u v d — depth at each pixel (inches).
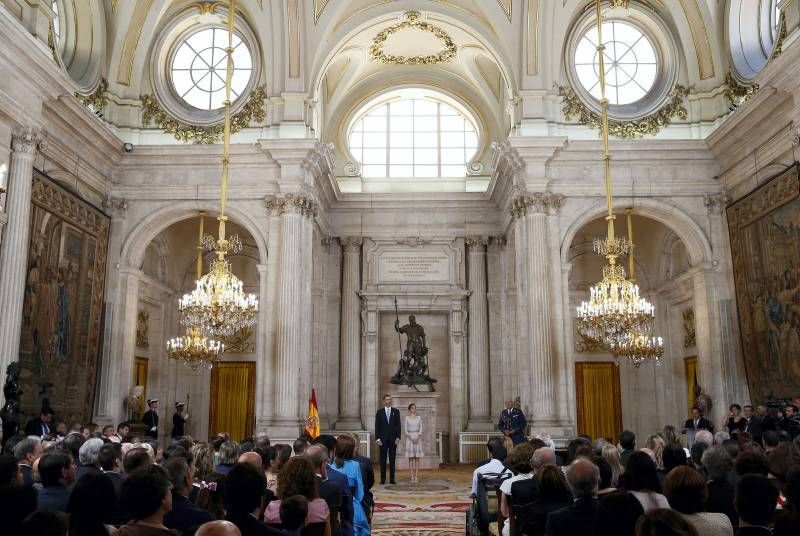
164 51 718.5
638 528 110.1
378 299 839.7
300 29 684.1
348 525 235.5
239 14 713.0
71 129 582.2
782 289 538.0
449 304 839.1
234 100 706.2
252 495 147.9
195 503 215.6
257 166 672.4
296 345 634.8
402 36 797.9
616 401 817.5
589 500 161.9
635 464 181.6
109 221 657.6
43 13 524.7
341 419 809.5
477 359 821.2
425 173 896.9
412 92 896.9
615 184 659.4
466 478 641.6
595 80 712.4
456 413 816.3
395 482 607.2
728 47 666.2
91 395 615.5
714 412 626.2
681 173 661.9
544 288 633.0
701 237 650.2
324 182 764.6
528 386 637.3
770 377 560.1
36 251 519.2
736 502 147.6
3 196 472.7
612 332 519.5
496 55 713.6
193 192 671.8
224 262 498.9
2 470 174.4
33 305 515.5
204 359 567.2
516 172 680.4
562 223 653.9
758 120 567.2
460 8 712.4
